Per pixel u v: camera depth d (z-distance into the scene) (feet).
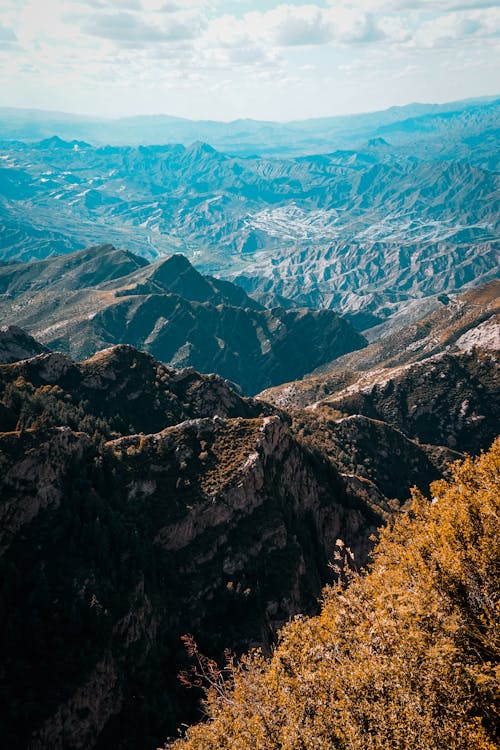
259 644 360.07
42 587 328.70
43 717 277.85
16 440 393.09
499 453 191.31
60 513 377.91
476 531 160.35
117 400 628.69
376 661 127.75
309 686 135.85
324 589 178.40
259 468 451.94
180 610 372.99
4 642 303.27
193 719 317.63
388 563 193.77
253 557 412.36
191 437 483.92
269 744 134.72
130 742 297.94
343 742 116.67
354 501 553.23
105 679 306.55
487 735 110.83
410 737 108.17
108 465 428.56
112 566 358.64
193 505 419.13
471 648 127.34
